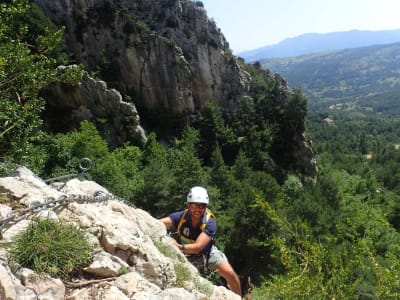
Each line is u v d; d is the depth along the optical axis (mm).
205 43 70125
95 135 46531
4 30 6695
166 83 65500
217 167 49250
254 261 29594
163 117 65812
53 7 60250
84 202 5285
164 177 37531
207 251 6152
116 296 3639
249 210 28578
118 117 54531
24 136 6645
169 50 64688
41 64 6977
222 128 66375
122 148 52594
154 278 4352
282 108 72000
